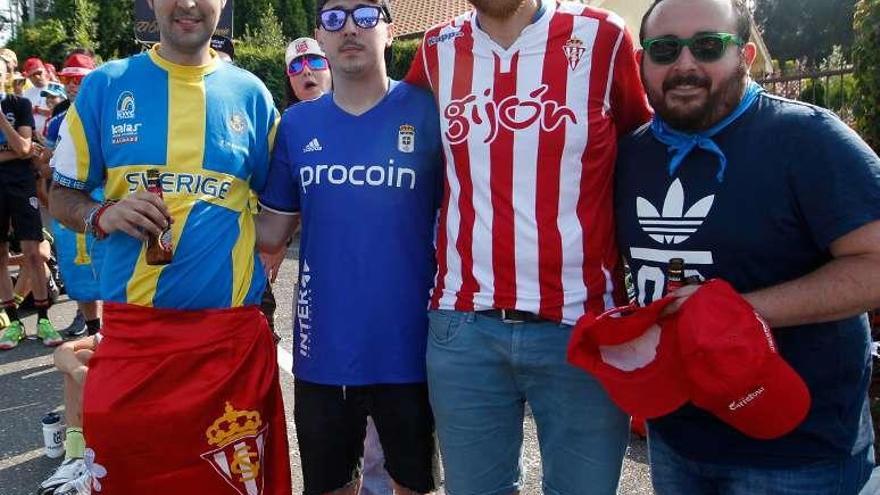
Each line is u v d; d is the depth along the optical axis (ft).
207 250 7.38
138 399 7.20
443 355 7.43
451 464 7.63
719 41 5.82
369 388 8.09
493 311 7.15
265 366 7.89
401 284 7.86
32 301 21.86
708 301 5.46
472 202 7.29
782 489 5.92
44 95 25.22
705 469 6.35
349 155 7.80
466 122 7.30
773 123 5.81
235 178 7.60
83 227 7.34
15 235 18.62
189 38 7.22
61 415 12.18
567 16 7.22
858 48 12.24
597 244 7.09
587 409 7.14
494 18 7.00
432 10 67.21
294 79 13.80
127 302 7.34
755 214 5.80
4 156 17.87
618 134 7.64
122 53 84.38
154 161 7.23
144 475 7.26
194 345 7.32
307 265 8.05
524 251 7.05
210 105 7.48
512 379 7.39
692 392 5.72
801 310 5.50
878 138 12.04
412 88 8.09
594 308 7.11
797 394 5.39
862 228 5.38
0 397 14.64
